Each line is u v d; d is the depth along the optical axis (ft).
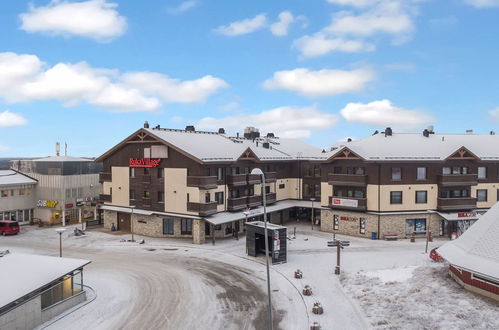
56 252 126.41
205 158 138.00
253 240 120.26
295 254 123.54
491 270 74.84
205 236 148.36
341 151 152.05
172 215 143.23
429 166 147.43
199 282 96.22
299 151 202.90
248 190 163.94
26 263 79.87
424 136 167.73
